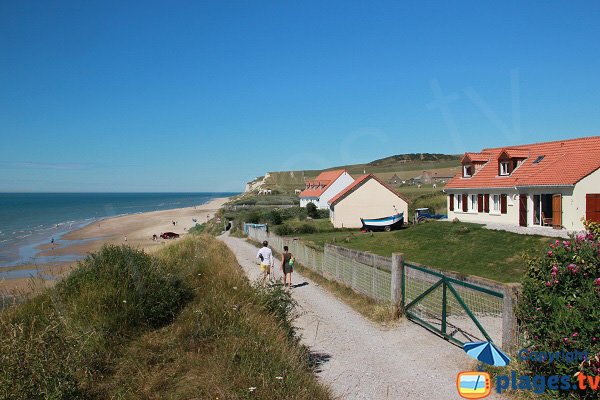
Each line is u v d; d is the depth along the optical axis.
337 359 7.98
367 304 12.25
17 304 7.59
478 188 36.38
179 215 117.88
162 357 6.26
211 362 5.98
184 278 9.72
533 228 30.14
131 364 5.98
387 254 26.80
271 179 156.12
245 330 7.20
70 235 66.12
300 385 5.85
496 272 20.39
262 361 6.10
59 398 4.68
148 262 9.70
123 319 7.19
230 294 9.09
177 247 18.00
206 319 7.45
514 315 6.89
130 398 5.14
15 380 4.69
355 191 49.31
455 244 27.64
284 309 9.14
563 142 33.34
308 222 53.25
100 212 131.25
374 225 42.34
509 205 33.41
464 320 9.71
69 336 5.77
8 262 38.81
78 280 8.43
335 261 15.95
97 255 9.55
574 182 27.64
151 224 89.12
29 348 5.09
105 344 6.43
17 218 104.50
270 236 30.28
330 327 10.20
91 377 5.45
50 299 7.65
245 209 77.00
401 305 10.65
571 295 5.47
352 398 6.30
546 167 31.33
